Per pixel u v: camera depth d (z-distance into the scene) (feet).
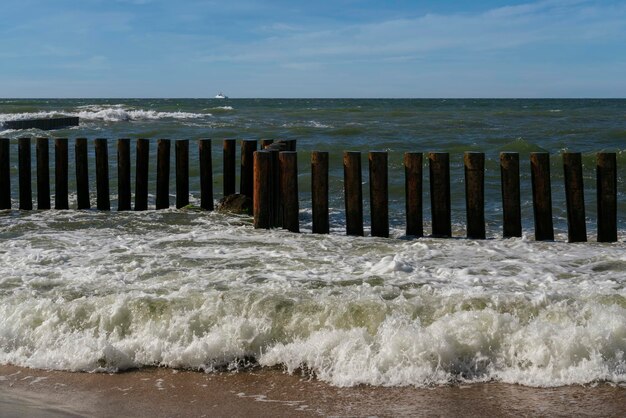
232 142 39.91
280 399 15.53
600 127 111.55
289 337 18.24
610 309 18.37
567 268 25.55
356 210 32.17
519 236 31.42
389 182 51.24
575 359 16.63
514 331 17.42
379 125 113.91
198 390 16.06
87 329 18.84
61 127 104.53
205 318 18.72
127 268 25.05
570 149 79.46
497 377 16.31
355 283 22.58
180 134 93.45
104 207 39.78
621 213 40.01
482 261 26.81
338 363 16.87
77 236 31.83
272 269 24.94
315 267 25.31
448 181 31.68
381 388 15.96
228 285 22.12
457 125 115.24
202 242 30.27
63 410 15.01
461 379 16.29
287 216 32.81
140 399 15.58
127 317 19.07
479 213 31.37
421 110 190.19
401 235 32.99
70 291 21.47
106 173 39.70
